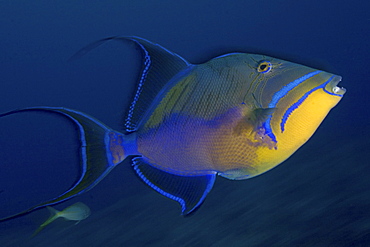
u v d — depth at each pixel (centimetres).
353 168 723
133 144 168
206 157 166
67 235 732
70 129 165
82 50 148
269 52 167
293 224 548
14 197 1419
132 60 162
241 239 543
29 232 778
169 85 165
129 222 741
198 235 595
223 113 160
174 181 172
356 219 505
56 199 153
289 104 156
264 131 157
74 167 164
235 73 163
